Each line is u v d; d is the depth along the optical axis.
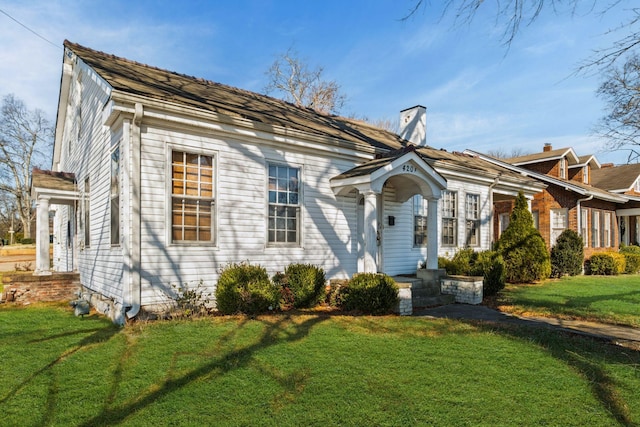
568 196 18.41
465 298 9.99
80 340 5.78
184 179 7.67
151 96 6.93
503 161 22.12
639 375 4.41
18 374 4.41
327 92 33.50
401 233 11.77
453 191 13.38
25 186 39.69
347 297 8.14
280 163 9.04
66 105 14.41
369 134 13.92
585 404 3.69
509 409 3.58
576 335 6.43
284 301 8.23
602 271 17.80
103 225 8.62
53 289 10.35
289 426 3.27
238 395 3.84
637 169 25.92
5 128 38.00
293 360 4.82
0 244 41.69
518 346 5.54
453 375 4.40
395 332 6.26
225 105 8.83
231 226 8.20
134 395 3.85
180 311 7.24
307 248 9.42
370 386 4.07
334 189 9.87
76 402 3.71
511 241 13.83
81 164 11.48
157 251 7.23
